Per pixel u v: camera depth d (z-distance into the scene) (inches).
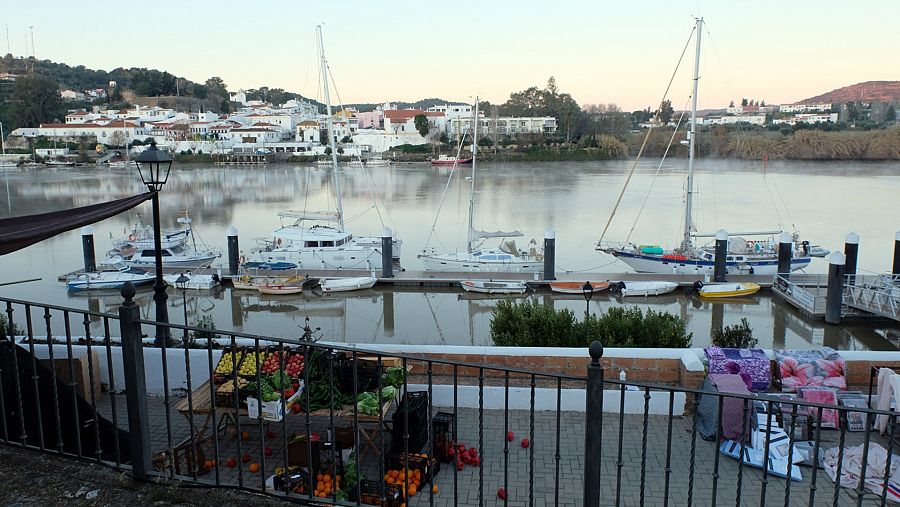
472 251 1347.2
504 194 2699.3
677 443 326.3
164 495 182.9
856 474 289.0
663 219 2027.6
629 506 268.8
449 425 325.1
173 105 7273.6
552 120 5378.9
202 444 299.6
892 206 2260.1
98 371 395.9
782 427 329.7
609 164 4436.5
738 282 1163.9
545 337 502.3
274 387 281.6
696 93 1315.2
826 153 4114.2
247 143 5221.5
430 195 2748.5
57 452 200.4
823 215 2066.9
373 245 1409.9
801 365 376.5
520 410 368.8
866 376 392.8
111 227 1959.9
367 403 281.7
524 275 1222.3
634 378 398.0
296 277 1211.9
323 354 302.5
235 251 1270.9
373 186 3166.8
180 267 1328.7
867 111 6028.5
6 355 234.7
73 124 5206.7
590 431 173.3
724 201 2434.8
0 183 3284.9
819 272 1339.8
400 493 262.2
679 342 498.0
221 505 182.1
